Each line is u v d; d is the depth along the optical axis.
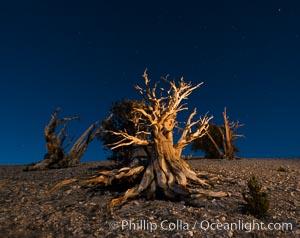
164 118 13.69
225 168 18.52
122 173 13.49
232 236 8.82
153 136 13.90
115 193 13.47
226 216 10.13
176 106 14.34
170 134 13.96
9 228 10.04
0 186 16.17
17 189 15.29
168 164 13.16
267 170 18.08
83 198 13.02
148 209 11.07
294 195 12.27
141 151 15.50
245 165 20.62
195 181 13.14
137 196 12.42
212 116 14.88
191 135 14.67
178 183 12.37
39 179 17.77
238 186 13.57
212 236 8.83
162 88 14.21
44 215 11.11
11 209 12.00
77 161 25.17
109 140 20.41
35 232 9.65
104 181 13.40
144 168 13.90
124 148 19.41
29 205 12.43
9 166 28.64
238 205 11.01
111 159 20.42
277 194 12.43
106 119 20.62
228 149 28.95
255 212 10.24
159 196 12.41
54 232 9.59
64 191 14.26
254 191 10.57
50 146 24.47
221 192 11.92
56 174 19.34
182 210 10.77
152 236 8.95
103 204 11.95
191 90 14.68
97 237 9.05
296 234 8.88
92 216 10.75
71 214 11.04
